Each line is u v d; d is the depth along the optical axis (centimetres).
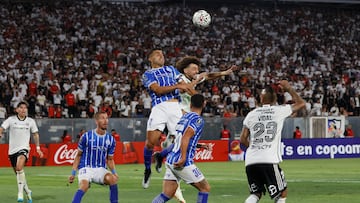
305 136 9150
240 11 13112
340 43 12938
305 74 11412
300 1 14050
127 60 10581
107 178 3014
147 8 12306
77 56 10312
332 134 9325
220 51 11669
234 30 12462
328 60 12194
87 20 11362
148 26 11800
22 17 10900
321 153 9038
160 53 3219
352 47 12900
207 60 11269
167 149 2738
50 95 8925
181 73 3219
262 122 2711
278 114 2702
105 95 9244
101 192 4353
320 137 9244
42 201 3869
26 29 10656
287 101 10112
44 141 7838
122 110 8938
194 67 3206
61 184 5072
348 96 10600
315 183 5066
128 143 8069
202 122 2627
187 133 2602
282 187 2680
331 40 12962
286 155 8794
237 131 8825
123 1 12344
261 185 2750
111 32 11319
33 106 8606
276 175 2670
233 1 13488
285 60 11862
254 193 2742
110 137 3050
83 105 8906
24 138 3900
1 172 6562
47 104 8800
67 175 6084
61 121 7938
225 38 12162
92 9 11700
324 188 4622
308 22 13288
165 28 11906
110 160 3084
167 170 2697
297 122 9100
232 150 8662
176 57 11212
